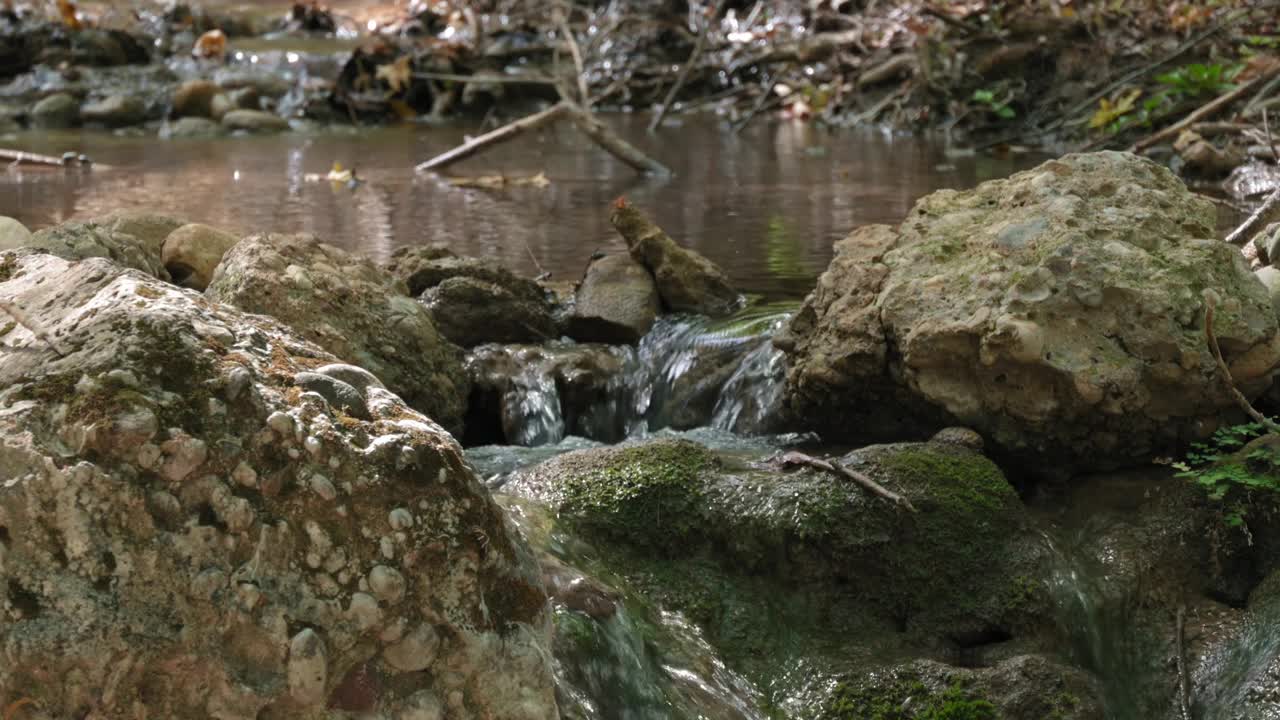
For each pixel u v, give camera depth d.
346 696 2.50
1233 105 9.49
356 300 4.56
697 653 3.61
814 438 4.58
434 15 16.03
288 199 8.34
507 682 2.62
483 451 4.57
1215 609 3.80
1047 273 4.04
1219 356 3.77
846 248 4.66
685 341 5.21
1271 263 4.61
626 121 13.02
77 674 2.34
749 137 11.70
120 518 2.40
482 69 14.27
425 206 8.11
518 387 5.02
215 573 2.43
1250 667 3.53
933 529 3.77
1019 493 4.18
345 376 2.76
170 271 4.89
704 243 6.88
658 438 4.31
